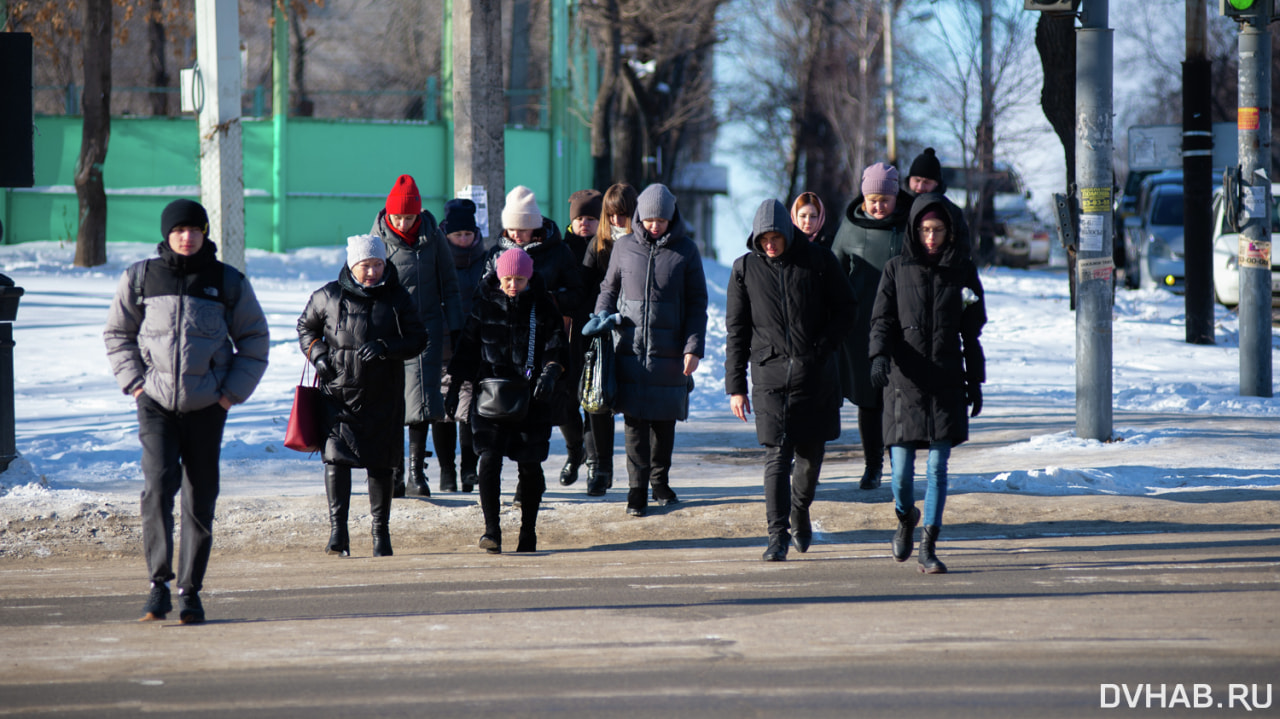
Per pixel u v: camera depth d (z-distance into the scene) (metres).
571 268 33.56
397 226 32.72
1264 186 52.00
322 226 109.81
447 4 113.69
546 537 31.22
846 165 172.38
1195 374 60.47
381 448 28.81
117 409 48.22
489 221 47.56
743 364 27.69
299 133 108.44
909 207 33.75
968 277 25.86
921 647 20.47
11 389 34.97
